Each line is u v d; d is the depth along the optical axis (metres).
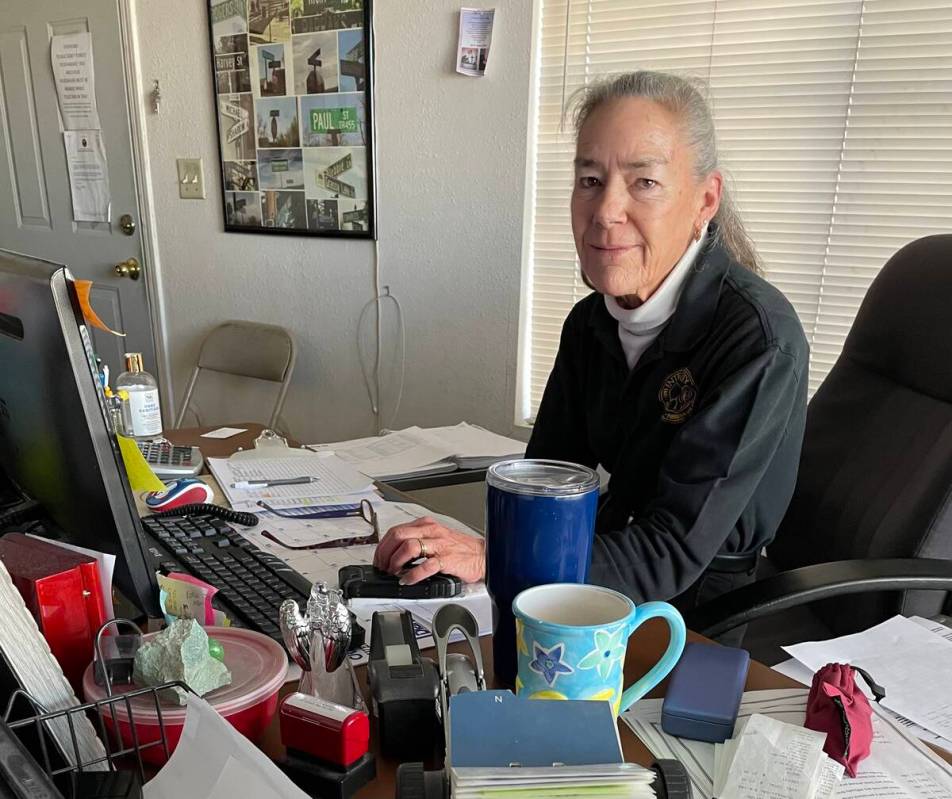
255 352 2.44
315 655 0.62
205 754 0.45
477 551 0.88
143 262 2.80
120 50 2.60
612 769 0.39
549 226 1.99
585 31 1.86
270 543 0.99
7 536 0.66
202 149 2.54
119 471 0.64
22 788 0.38
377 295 2.28
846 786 0.56
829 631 1.19
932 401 1.15
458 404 2.19
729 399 0.99
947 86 1.48
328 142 2.24
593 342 1.33
